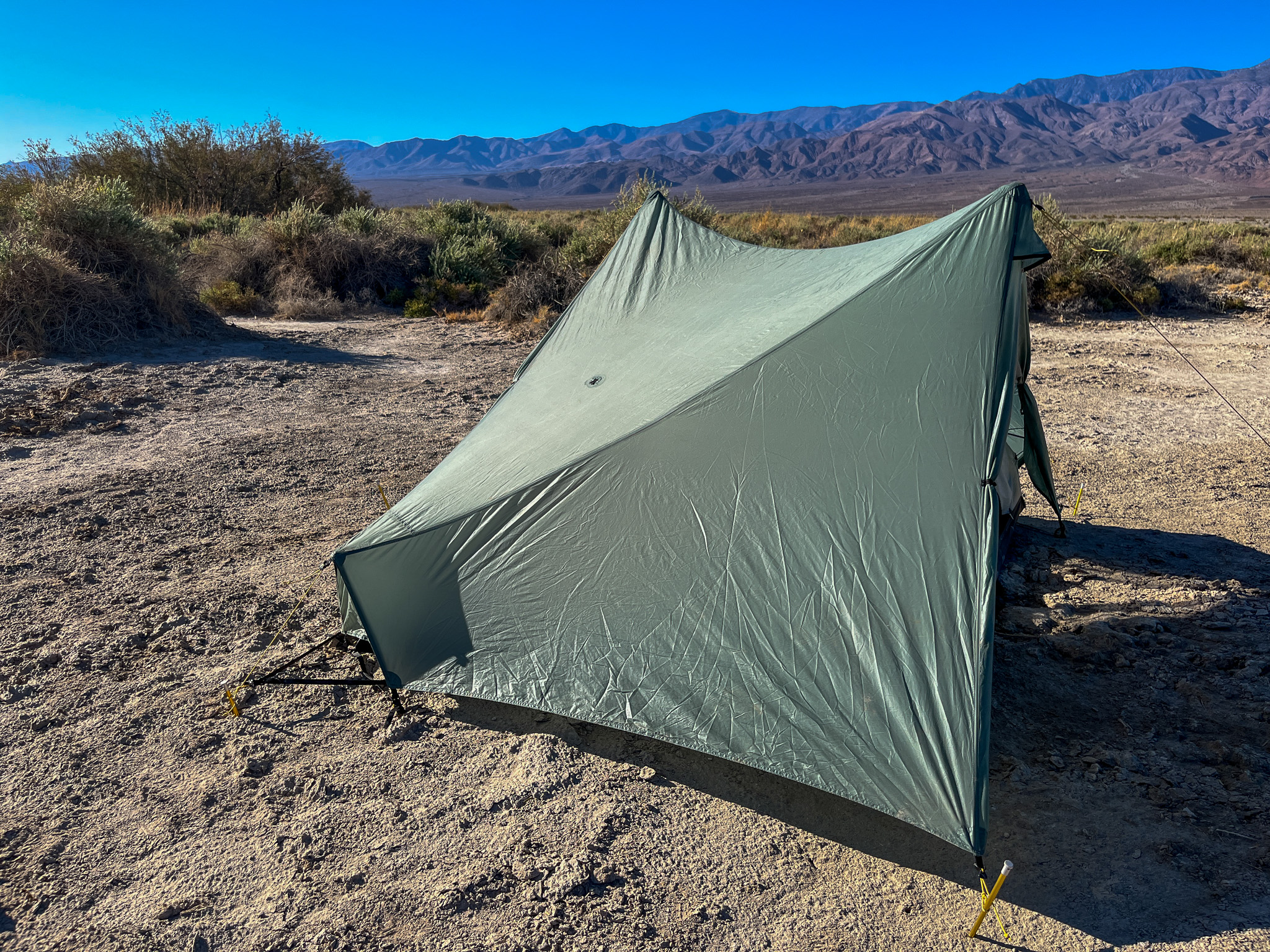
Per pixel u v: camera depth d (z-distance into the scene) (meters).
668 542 4.03
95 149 26.19
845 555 3.70
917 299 4.46
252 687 4.37
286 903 3.00
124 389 9.85
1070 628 4.89
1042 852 3.27
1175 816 3.43
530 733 4.05
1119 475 7.72
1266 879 3.09
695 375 4.84
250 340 13.09
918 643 3.39
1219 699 4.20
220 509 6.70
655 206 7.45
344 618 4.54
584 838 3.34
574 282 16.09
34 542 5.97
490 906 3.00
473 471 4.97
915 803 3.10
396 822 3.43
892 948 2.86
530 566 4.22
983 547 3.52
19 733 3.93
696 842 3.36
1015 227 4.47
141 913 2.94
